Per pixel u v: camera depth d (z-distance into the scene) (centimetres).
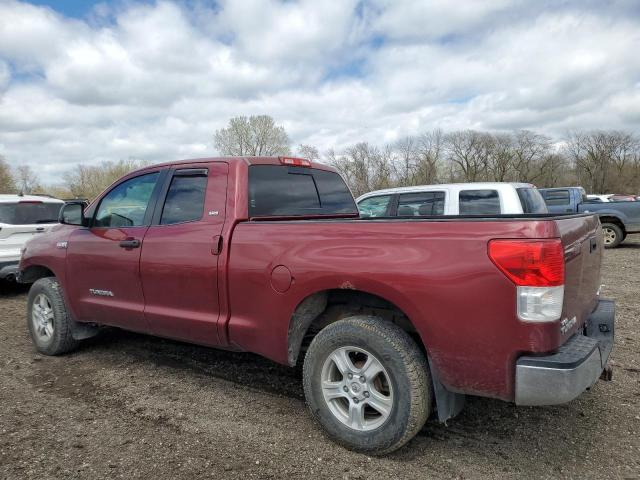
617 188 7225
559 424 329
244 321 341
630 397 366
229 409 361
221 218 360
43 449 305
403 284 270
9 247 802
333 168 484
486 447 301
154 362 468
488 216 312
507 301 244
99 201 461
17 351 514
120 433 326
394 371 276
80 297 458
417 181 5916
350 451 298
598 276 343
